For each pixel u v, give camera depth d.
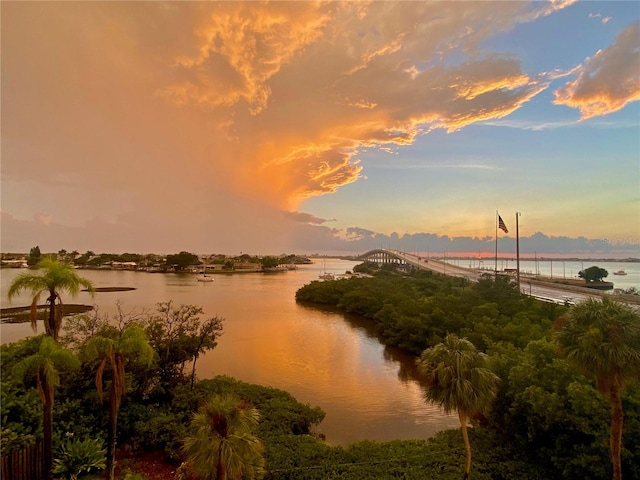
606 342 15.74
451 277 110.94
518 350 26.89
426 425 30.30
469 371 18.66
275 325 71.38
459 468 20.11
